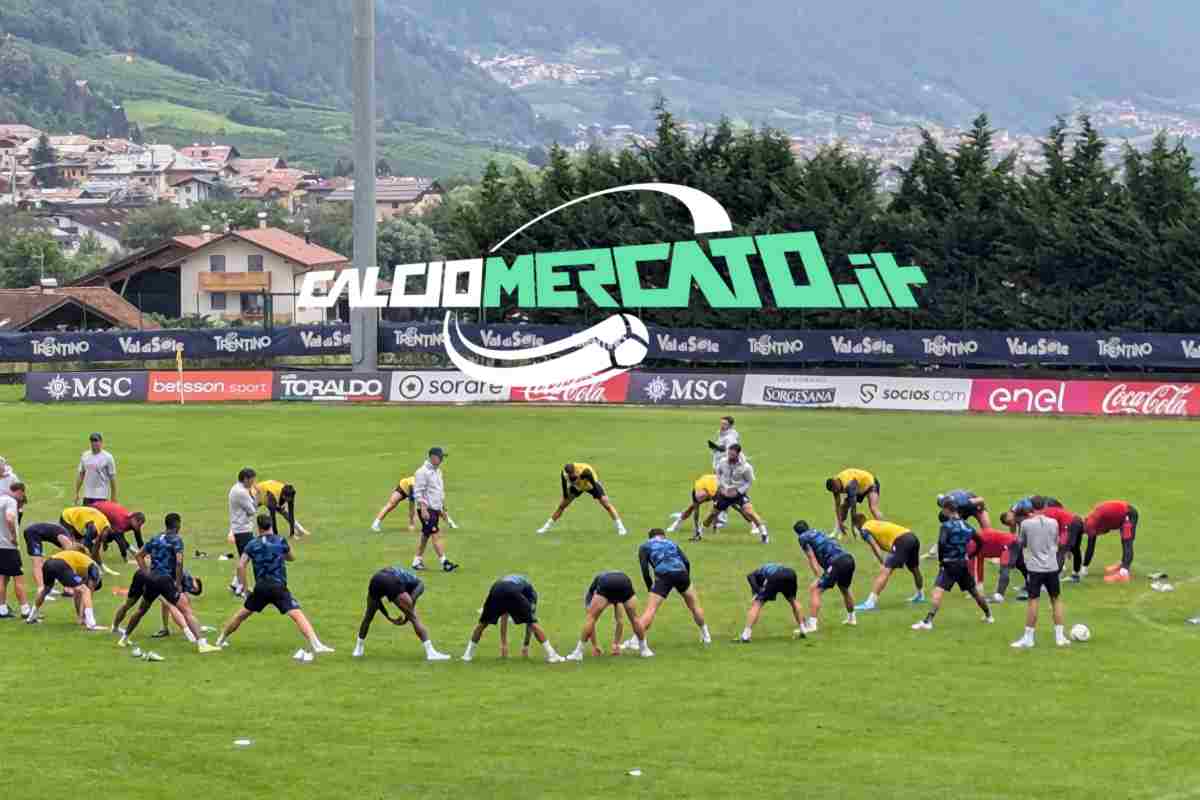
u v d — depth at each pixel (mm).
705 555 141375
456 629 112875
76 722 88812
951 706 92562
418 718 89812
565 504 151875
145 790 77812
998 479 186750
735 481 147375
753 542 147750
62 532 116750
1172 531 152750
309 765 81562
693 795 77250
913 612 118812
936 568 135625
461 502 171125
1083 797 77062
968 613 118562
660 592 105500
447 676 99562
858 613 118562
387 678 98812
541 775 80062
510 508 167125
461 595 124312
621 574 104188
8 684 96938
